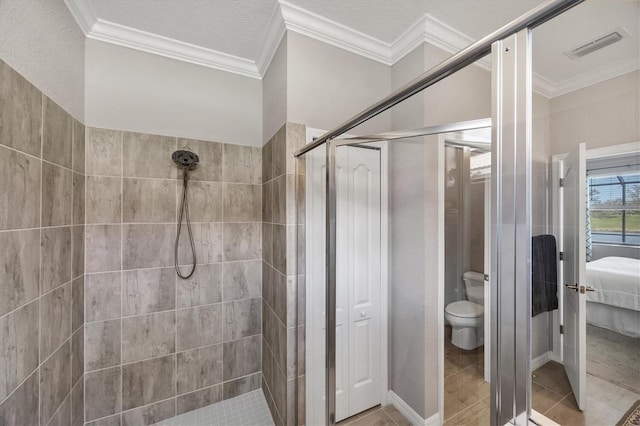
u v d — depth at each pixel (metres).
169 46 1.70
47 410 1.16
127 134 1.61
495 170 0.61
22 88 1.01
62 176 1.28
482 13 1.50
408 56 1.70
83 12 1.41
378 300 1.53
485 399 1.11
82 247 1.48
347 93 1.67
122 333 1.59
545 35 0.71
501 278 0.61
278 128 1.62
